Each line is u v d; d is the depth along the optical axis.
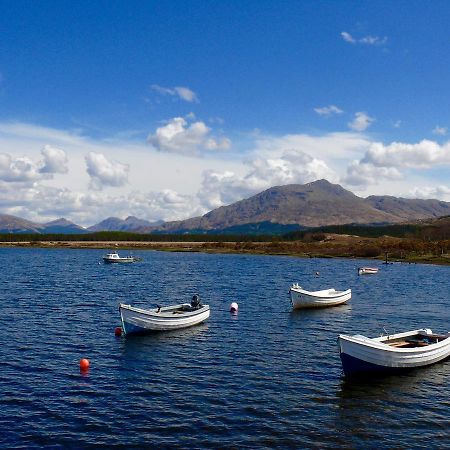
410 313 56.62
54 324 45.97
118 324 46.62
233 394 27.25
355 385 29.06
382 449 20.88
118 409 24.84
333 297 60.97
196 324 47.03
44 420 23.31
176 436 21.73
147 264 141.62
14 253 194.88
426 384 29.52
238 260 166.38
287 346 38.88
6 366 31.86
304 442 21.33
